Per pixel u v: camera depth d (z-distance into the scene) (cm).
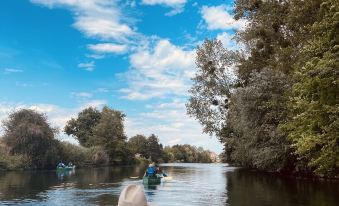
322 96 1753
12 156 6119
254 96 3559
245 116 3709
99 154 9106
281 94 3438
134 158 11625
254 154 3881
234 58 5556
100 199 2338
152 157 15625
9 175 4753
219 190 2845
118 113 10738
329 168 1880
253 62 4472
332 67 1664
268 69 3672
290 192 2488
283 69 3606
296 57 3378
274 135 3350
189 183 3656
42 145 6650
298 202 2002
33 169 6525
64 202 2194
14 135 6359
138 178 4319
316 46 1825
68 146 7894
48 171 6016
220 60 5716
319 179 3522
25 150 6406
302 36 3169
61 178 4269
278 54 3753
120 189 2952
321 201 2014
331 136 1742
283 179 3700
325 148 1830
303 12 3073
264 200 2119
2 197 2417
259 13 4050
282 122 3141
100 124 10162
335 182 3191
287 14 3547
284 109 3253
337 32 1734
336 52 1717
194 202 2162
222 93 5725
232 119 4581
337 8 1689
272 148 3503
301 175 3900
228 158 7175
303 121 1895
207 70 5728
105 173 5553
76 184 3425
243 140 4144
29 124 6469
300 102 1848
